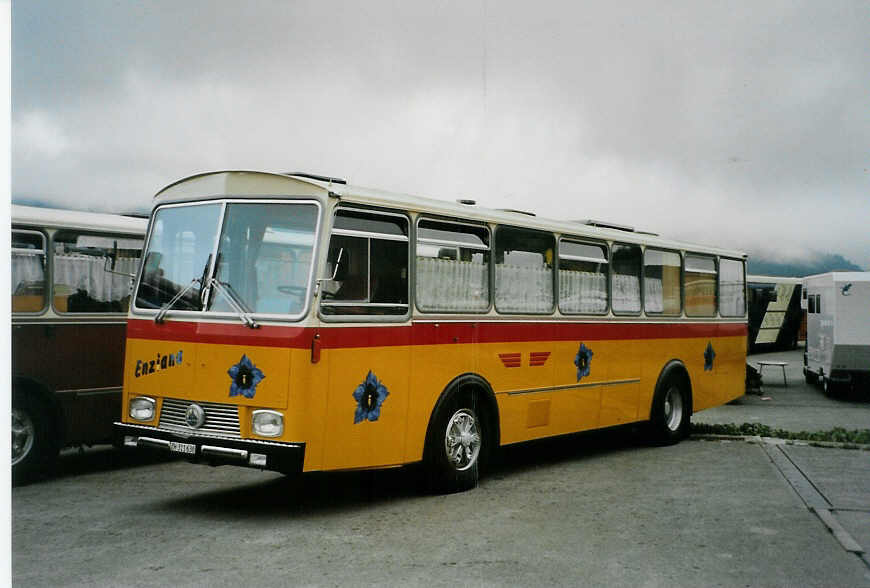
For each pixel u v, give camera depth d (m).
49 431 9.21
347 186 7.68
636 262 12.09
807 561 6.21
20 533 6.93
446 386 8.64
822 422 15.77
